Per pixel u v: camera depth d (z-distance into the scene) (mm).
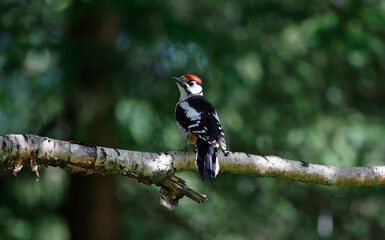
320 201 16625
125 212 15703
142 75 12453
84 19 13320
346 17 13102
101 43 12438
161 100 12383
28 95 12672
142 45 12500
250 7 14156
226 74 12672
